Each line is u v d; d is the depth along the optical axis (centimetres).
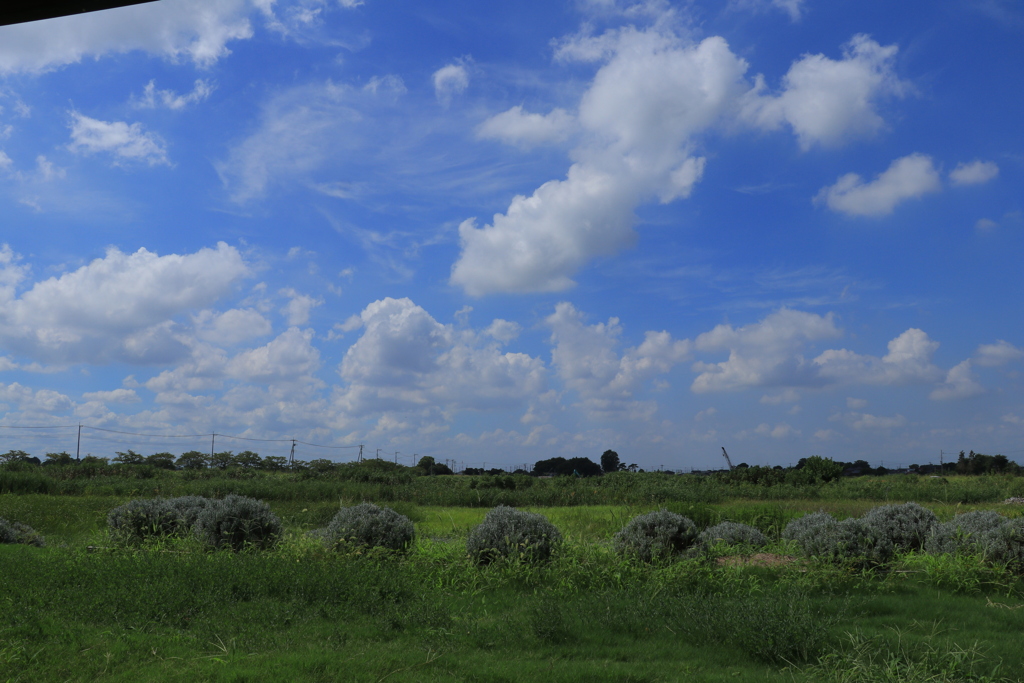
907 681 518
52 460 4184
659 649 621
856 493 3078
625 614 708
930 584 894
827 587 856
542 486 3478
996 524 1040
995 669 539
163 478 3528
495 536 979
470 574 906
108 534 1160
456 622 682
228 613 672
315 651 566
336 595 744
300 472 3978
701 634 652
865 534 970
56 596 688
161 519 1159
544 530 998
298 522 1650
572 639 646
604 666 556
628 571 917
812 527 1023
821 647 604
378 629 646
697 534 1061
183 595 699
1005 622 721
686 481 3709
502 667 543
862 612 755
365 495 2798
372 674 516
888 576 902
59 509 1720
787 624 617
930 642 623
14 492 2567
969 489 3008
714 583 855
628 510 1714
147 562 847
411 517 1961
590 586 873
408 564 945
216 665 524
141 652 556
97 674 509
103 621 637
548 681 514
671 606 721
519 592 862
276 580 777
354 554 960
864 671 537
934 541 1057
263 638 602
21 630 586
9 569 791
